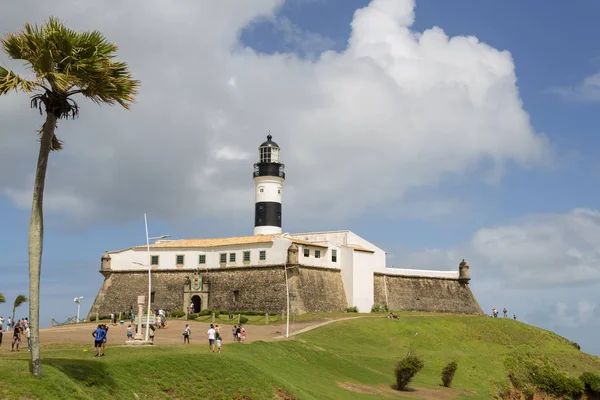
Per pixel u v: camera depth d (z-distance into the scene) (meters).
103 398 44.22
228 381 56.62
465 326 113.19
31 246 37.72
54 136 40.75
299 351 78.81
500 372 95.50
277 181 131.50
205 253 121.38
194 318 109.38
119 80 38.75
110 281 124.00
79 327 96.31
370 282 124.12
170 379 53.03
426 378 85.56
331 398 63.78
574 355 111.06
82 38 37.72
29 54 36.69
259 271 115.62
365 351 91.56
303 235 131.00
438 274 134.62
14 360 42.06
